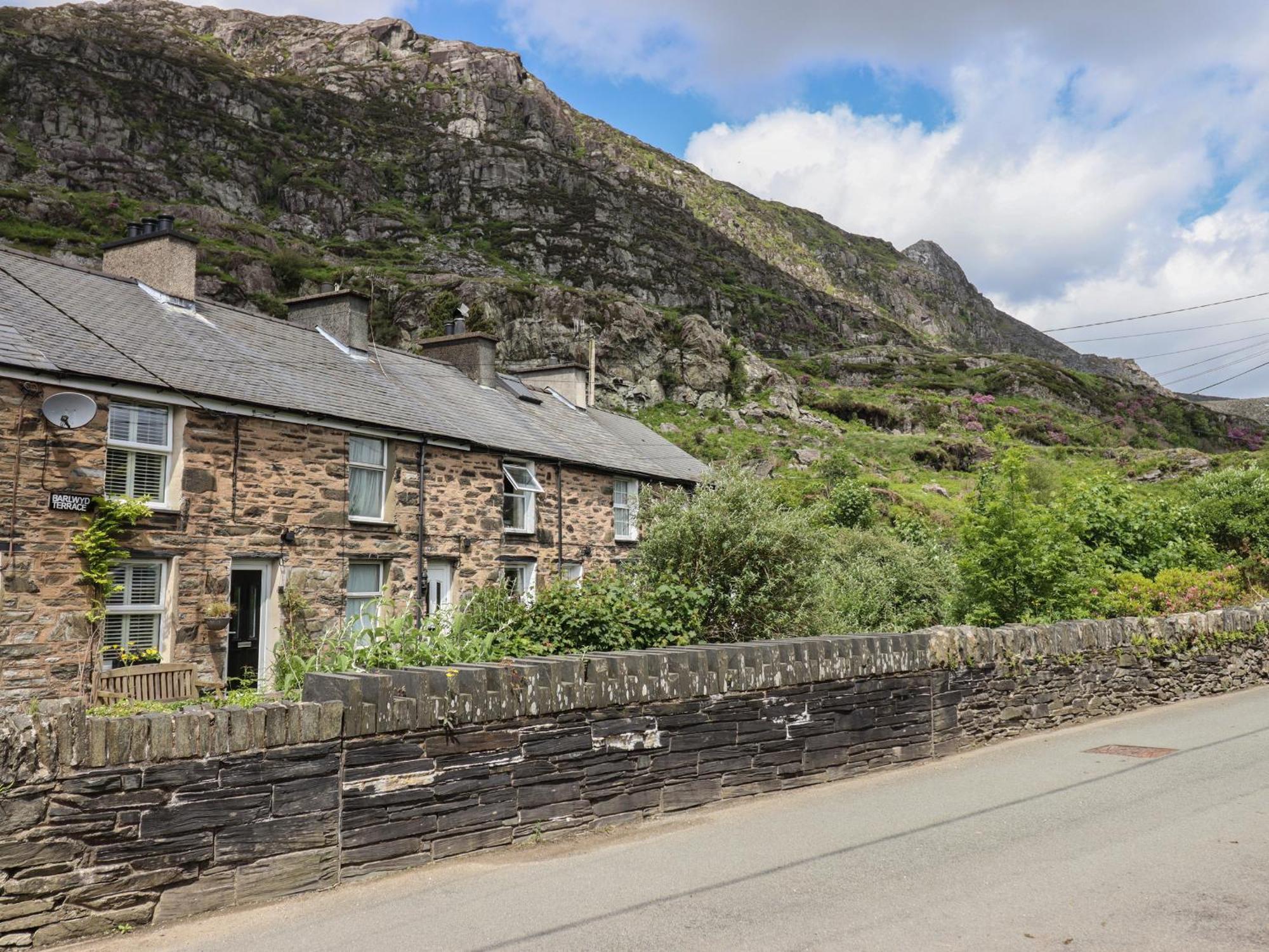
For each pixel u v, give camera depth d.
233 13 121.06
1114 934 4.33
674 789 7.30
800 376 75.00
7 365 11.01
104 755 4.75
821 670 8.50
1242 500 22.52
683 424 53.62
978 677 10.13
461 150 94.25
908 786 8.06
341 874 5.54
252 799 5.23
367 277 55.91
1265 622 14.90
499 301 56.28
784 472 44.88
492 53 118.56
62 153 64.69
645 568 14.61
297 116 90.81
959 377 85.06
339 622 14.83
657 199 110.44
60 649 11.36
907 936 4.42
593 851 6.24
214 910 5.04
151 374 12.68
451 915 4.96
